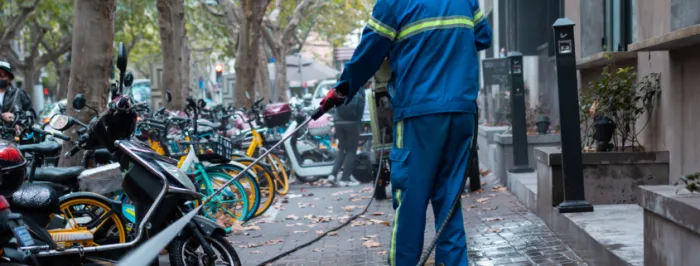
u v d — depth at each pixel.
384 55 4.39
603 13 10.07
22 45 43.81
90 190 6.68
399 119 4.40
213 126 9.74
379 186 10.57
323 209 9.94
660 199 4.30
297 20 32.41
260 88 31.41
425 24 4.31
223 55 44.19
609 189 7.30
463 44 4.36
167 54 18.52
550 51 14.13
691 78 6.63
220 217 8.30
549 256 6.12
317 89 33.50
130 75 5.82
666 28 7.24
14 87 10.06
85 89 8.77
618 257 4.95
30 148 6.38
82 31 8.78
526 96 14.85
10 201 5.41
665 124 7.32
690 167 6.68
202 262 5.52
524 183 9.28
